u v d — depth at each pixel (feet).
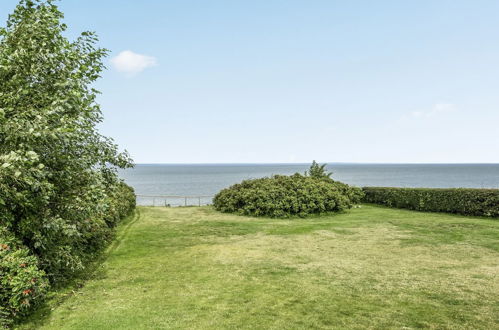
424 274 23.57
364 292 20.21
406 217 50.08
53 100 18.94
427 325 16.01
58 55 20.16
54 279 20.95
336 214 54.44
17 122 16.65
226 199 60.23
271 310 17.76
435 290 20.44
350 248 31.40
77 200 21.02
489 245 32.09
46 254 20.81
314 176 73.56
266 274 23.80
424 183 299.99
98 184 21.99
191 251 30.71
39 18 20.18
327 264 26.21
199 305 18.48
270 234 38.60
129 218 51.37
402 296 19.54
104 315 17.28
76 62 21.34
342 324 16.15
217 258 28.19
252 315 17.17
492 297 19.33
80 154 22.20
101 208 21.47
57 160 20.30
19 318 16.69
